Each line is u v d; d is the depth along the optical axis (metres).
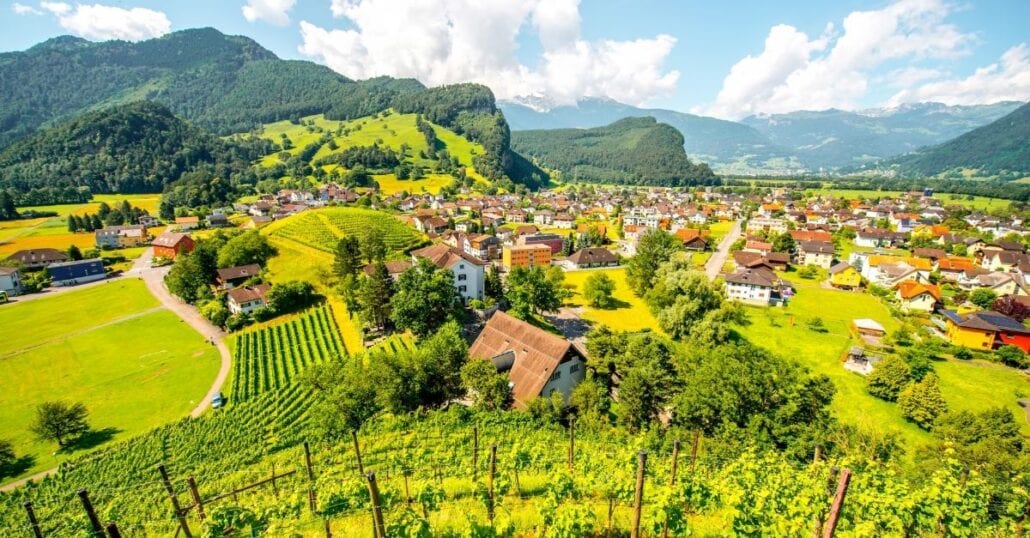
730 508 22.47
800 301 99.62
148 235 181.50
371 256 119.06
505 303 91.00
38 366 77.62
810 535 21.14
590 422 44.50
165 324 95.19
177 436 54.69
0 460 50.56
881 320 88.44
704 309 82.50
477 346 60.84
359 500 26.94
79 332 91.56
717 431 39.69
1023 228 167.12
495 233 178.38
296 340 83.38
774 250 138.75
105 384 70.69
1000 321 74.00
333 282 108.00
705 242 150.88
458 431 43.81
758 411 40.41
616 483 26.28
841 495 17.06
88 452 53.41
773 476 27.25
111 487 45.41
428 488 26.03
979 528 23.75
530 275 88.75
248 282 110.25
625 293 107.94
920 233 159.38
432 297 72.81
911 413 53.53
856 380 63.84
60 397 67.50
